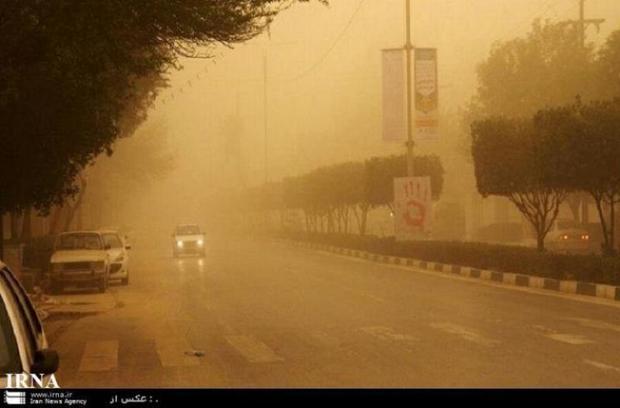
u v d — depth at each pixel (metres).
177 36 34.56
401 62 86.50
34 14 32.62
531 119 69.25
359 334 39.12
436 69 83.56
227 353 34.91
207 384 27.98
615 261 56.50
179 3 32.53
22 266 72.06
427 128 83.81
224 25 33.50
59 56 35.12
